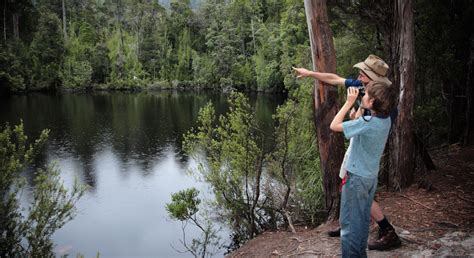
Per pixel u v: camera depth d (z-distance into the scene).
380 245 3.52
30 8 63.69
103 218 10.66
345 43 10.95
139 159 17.72
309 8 4.67
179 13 76.50
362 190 2.69
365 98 2.69
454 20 7.25
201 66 65.94
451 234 3.61
